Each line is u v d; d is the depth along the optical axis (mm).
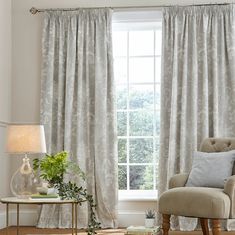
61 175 4957
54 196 4895
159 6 6746
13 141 5160
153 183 6949
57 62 6820
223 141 5836
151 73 6996
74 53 6770
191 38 6645
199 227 6473
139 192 6938
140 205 6723
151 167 6965
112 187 6645
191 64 6621
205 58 6598
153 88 6984
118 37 7035
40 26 6938
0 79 6617
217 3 6688
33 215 6801
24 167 4996
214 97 6566
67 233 6164
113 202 6625
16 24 6965
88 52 6758
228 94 6605
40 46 6930
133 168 6973
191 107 6574
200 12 6664
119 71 7027
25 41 6949
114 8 6816
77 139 6676
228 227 6375
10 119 6914
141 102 7004
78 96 6719
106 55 6738
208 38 6648
